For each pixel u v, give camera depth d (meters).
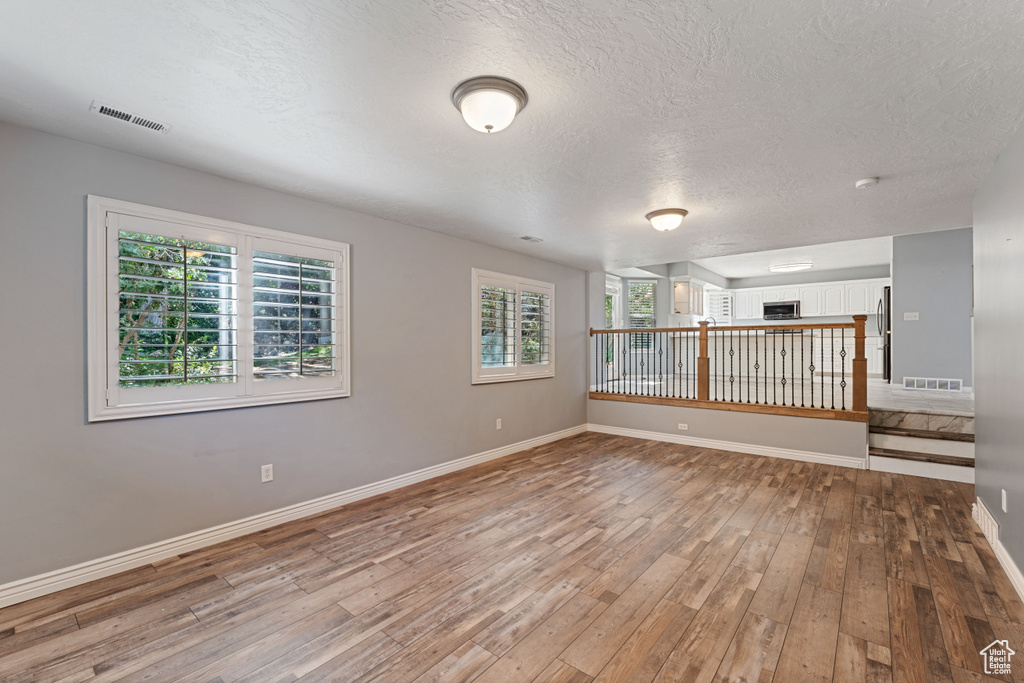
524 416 5.13
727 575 2.34
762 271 9.60
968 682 1.58
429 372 4.02
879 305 8.47
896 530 2.90
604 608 2.05
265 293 2.93
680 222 3.59
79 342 2.25
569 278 5.95
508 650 1.77
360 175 2.71
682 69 1.67
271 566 2.43
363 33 1.46
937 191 2.98
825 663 1.69
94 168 2.29
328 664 1.69
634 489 3.72
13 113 1.98
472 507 3.31
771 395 6.08
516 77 1.72
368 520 3.07
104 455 2.32
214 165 2.55
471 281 4.46
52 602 2.09
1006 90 1.79
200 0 1.30
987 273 2.69
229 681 1.61
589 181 2.81
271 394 2.94
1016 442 2.18
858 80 1.73
